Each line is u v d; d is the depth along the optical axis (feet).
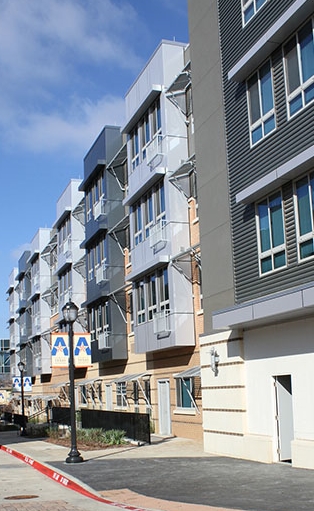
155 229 81.82
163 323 78.13
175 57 81.25
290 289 46.98
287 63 51.03
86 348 81.41
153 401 90.22
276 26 50.03
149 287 86.33
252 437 54.95
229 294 59.82
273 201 52.95
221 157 62.75
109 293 102.94
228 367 59.77
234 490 39.27
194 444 71.05
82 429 87.04
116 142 105.40
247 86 57.47
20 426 124.16
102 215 105.60
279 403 53.47
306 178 48.39
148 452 64.54
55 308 162.20
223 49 62.90
